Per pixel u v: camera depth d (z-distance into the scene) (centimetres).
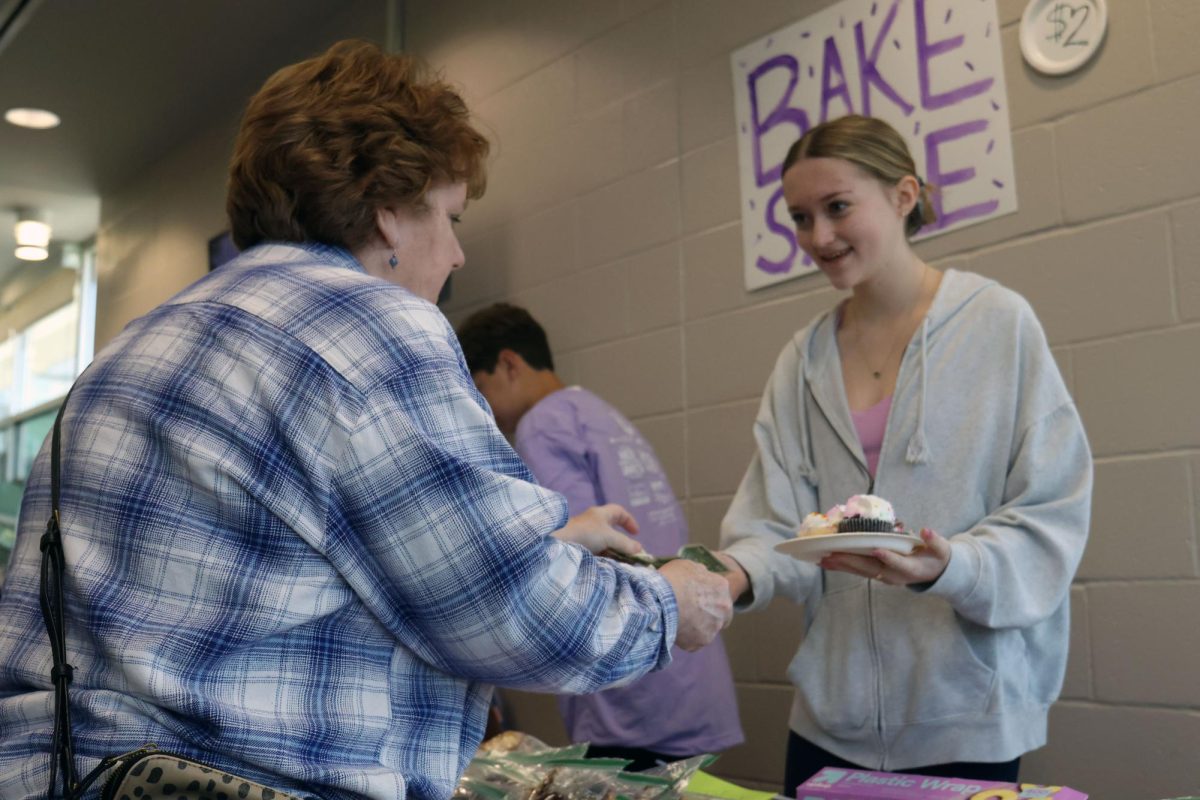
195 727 78
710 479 275
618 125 310
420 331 88
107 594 81
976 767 143
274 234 98
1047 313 212
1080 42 211
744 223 272
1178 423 193
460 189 105
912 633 150
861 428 161
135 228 495
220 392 83
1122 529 199
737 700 266
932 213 171
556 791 116
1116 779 196
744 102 274
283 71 103
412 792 84
